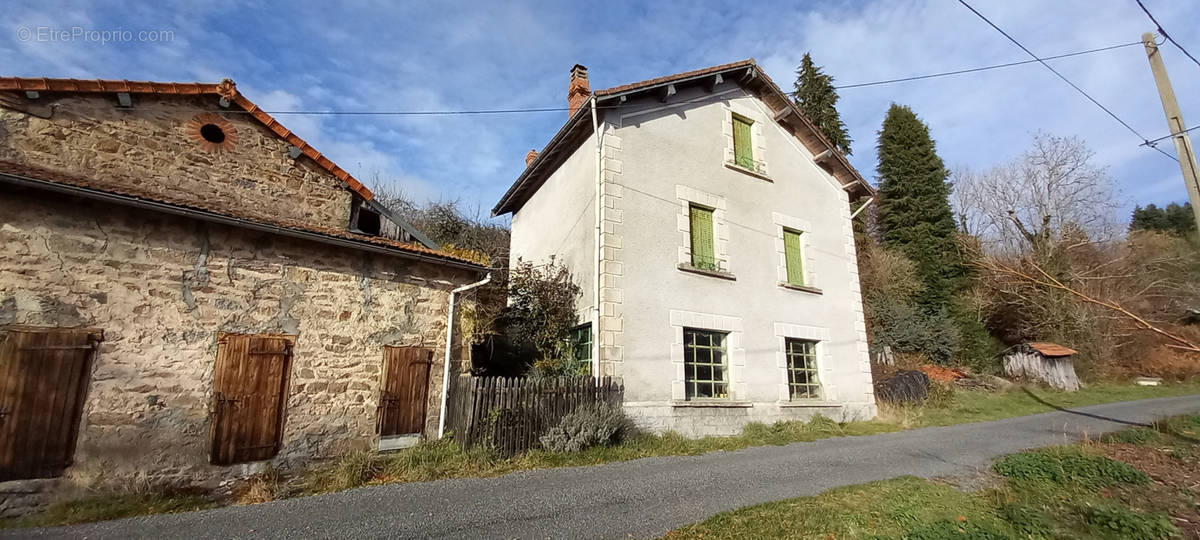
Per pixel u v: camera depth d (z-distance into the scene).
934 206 25.39
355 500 5.55
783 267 12.12
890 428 11.23
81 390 5.41
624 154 10.34
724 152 11.90
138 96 7.08
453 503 5.45
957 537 4.35
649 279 9.92
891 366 18.94
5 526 4.67
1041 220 14.77
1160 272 15.42
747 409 10.48
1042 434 9.92
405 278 7.91
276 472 6.33
